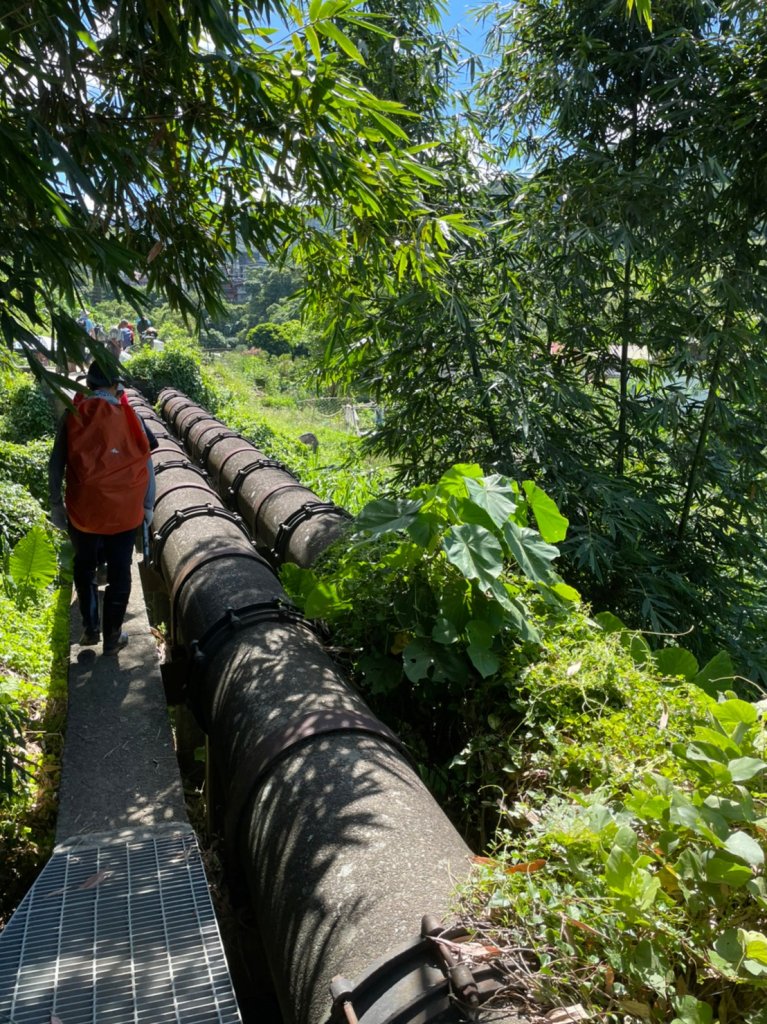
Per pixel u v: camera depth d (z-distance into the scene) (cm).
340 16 298
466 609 282
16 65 252
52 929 202
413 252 402
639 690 258
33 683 468
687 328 532
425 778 263
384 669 292
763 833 177
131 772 285
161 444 743
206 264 390
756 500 571
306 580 366
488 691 273
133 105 334
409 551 294
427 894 173
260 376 2502
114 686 345
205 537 442
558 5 571
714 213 532
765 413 557
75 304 277
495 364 561
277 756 228
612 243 494
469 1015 142
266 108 302
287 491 577
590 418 603
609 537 541
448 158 581
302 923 179
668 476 596
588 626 305
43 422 1059
